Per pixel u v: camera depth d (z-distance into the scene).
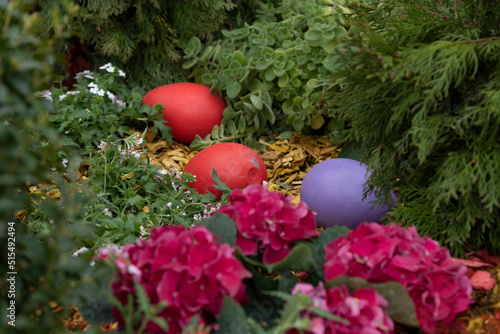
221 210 2.00
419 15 2.40
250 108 3.82
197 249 1.67
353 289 1.72
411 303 1.66
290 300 1.58
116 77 4.30
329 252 1.91
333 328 1.56
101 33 4.13
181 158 3.77
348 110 2.37
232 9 4.67
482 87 2.22
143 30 4.15
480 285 1.99
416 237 1.88
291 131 4.07
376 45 2.13
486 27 2.37
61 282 1.68
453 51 2.04
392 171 2.49
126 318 1.56
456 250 2.20
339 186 2.75
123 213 2.80
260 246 1.91
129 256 1.79
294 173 3.75
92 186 2.81
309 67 3.77
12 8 1.49
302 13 4.27
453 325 1.88
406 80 2.12
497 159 2.00
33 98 1.59
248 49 4.19
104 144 3.16
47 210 1.84
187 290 1.63
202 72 4.21
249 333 1.57
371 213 2.74
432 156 2.34
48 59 1.61
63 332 1.79
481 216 2.12
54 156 2.12
